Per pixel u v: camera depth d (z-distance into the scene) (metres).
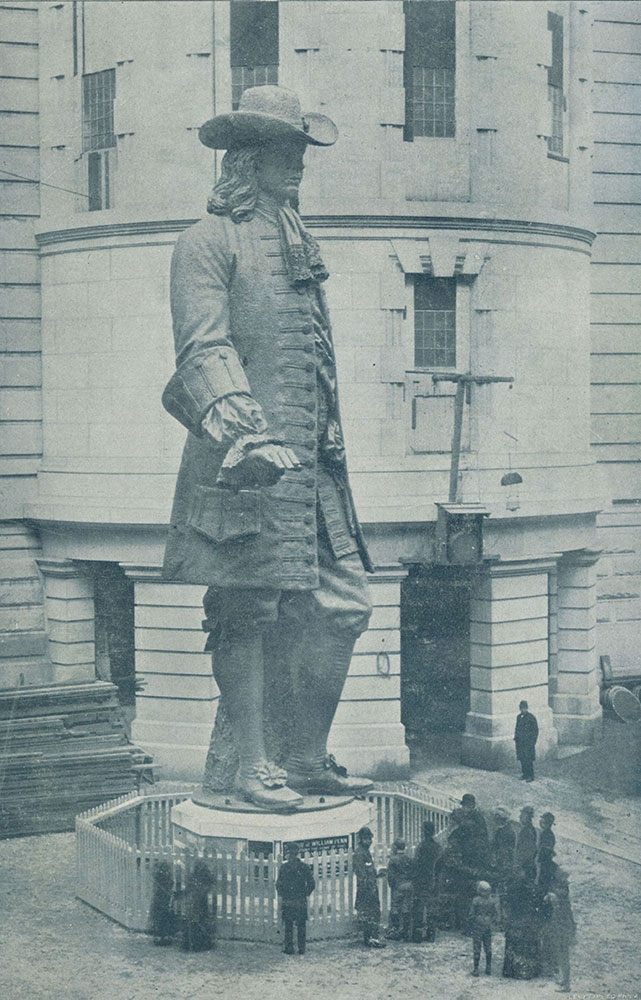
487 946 16.52
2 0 26.75
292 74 25.11
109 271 26.11
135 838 20.73
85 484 26.14
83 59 26.41
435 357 25.70
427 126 25.56
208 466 15.83
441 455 25.56
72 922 18.23
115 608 27.25
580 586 28.28
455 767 25.67
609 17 29.23
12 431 27.39
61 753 23.16
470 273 25.53
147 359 25.81
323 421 16.55
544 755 26.08
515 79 25.92
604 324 29.94
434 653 26.58
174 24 25.36
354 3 25.03
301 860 16.83
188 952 16.98
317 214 24.91
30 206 27.28
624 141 29.59
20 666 27.16
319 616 16.56
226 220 16.03
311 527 16.09
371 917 17.27
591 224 27.59
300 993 15.76
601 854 21.16
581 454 27.53
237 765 17.23
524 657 26.06
